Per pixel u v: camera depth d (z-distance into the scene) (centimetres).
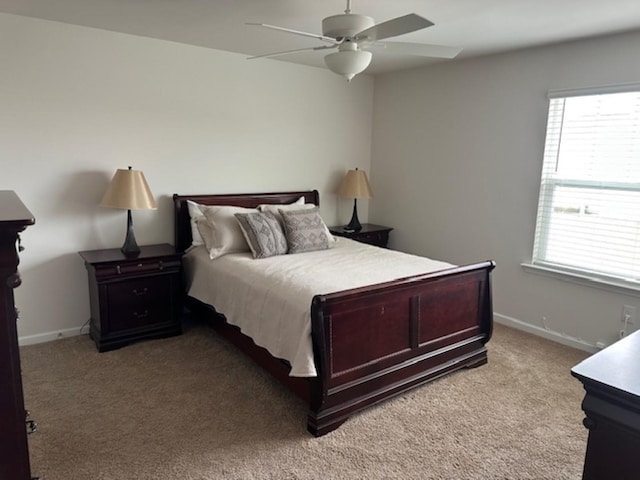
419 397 275
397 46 247
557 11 267
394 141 490
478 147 409
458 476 207
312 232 371
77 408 256
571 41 335
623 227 327
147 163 375
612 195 330
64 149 337
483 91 399
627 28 299
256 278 294
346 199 511
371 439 233
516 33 315
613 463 102
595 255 344
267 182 446
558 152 357
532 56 362
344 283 271
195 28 325
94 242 360
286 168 457
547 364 323
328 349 234
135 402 264
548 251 373
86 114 342
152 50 361
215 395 274
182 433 235
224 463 213
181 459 215
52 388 277
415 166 470
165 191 388
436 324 288
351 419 251
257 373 303
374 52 380
